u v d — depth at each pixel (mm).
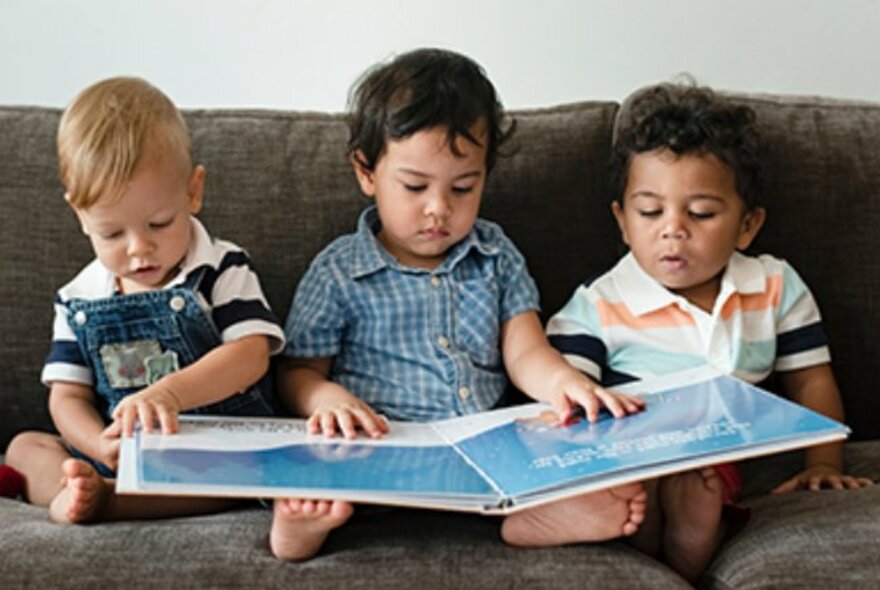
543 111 1642
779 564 1158
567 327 1550
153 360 1393
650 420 1271
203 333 1397
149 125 1308
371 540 1198
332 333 1487
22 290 1521
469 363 1482
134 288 1401
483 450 1231
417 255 1514
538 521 1192
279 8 1846
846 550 1168
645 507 1250
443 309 1491
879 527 1208
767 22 1893
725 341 1517
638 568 1156
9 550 1135
